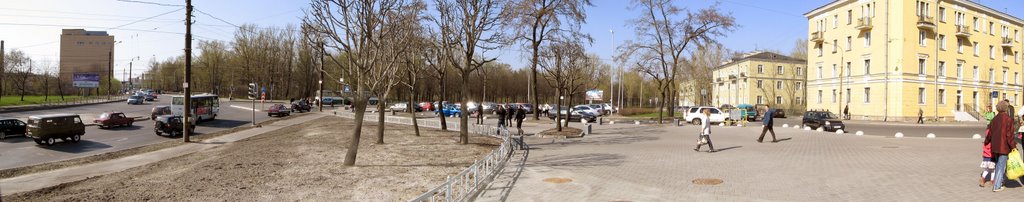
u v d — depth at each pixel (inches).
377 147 682.2
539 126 1305.4
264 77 3548.2
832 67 2047.2
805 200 339.9
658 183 414.6
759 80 3058.6
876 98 1808.6
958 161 509.4
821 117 1219.2
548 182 422.0
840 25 2003.0
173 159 666.2
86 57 3941.9
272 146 730.8
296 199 343.6
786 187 387.9
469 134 960.9
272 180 417.7
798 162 533.3
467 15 702.5
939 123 1622.8
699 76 2518.5
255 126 1409.9
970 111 1872.5
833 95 2038.6
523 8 946.1
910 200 327.0
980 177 382.6
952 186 366.0
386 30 651.5
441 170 475.5
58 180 516.1
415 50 884.0
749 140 847.7
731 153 634.8
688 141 840.3
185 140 957.8
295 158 563.2
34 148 906.1
